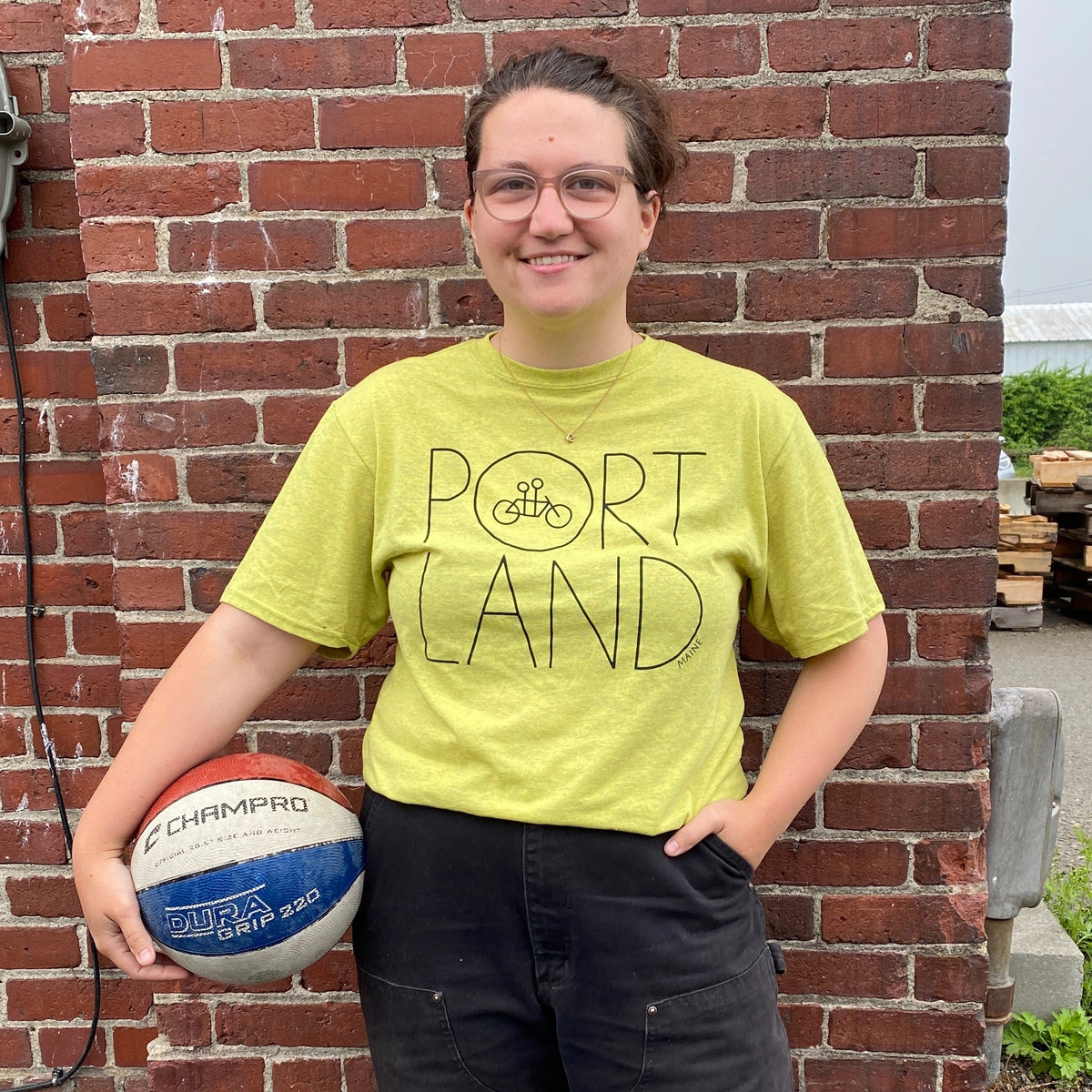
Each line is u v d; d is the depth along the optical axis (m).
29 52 1.85
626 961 1.24
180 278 1.73
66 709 2.02
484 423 1.35
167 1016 1.90
